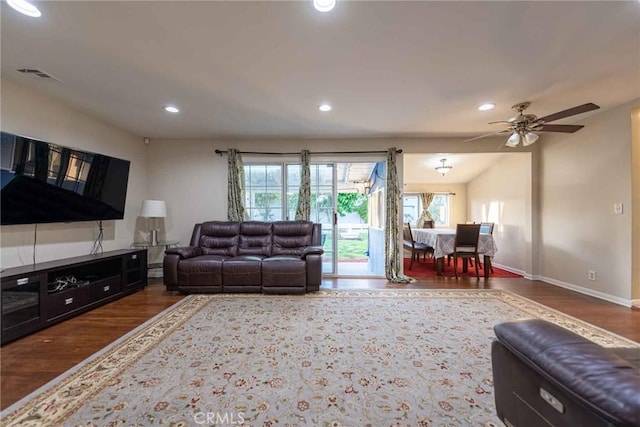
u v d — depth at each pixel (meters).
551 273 4.32
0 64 2.38
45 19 1.80
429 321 2.77
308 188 4.70
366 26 1.88
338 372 1.90
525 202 4.71
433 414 1.51
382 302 3.35
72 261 3.03
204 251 4.28
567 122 3.85
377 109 3.39
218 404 1.59
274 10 1.72
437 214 7.29
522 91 2.88
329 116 3.63
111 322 2.76
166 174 4.78
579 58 2.26
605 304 3.30
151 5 1.68
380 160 4.75
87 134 3.59
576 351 0.94
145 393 1.68
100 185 3.56
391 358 2.08
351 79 2.63
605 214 3.53
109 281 3.33
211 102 3.18
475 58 2.26
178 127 4.12
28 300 2.50
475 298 3.52
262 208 4.91
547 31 1.92
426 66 2.39
